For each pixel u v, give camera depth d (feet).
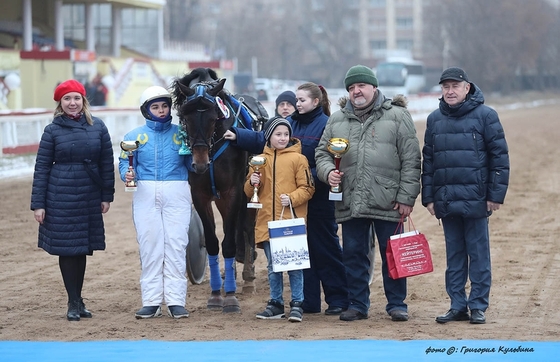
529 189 70.49
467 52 337.11
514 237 48.44
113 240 48.98
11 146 83.51
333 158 29.66
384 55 424.46
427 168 29.22
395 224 29.45
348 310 29.91
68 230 29.60
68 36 173.37
